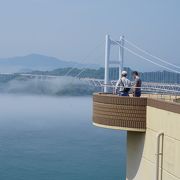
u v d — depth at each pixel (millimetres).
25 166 50719
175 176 15883
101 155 56438
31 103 129500
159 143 16906
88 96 128250
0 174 47156
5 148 62094
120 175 46188
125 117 18906
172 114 16219
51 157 55719
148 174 18219
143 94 22484
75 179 45094
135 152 19609
